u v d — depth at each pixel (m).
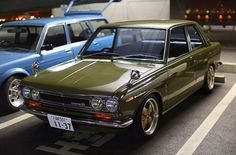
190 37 5.53
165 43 4.68
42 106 4.12
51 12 15.98
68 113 3.90
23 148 4.20
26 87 4.22
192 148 4.06
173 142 4.24
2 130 4.81
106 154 3.98
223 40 12.12
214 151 3.97
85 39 7.12
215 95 6.18
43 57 6.00
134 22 5.34
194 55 5.32
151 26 4.96
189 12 13.41
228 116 5.11
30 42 6.17
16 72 5.53
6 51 6.08
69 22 6.80
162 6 13.02
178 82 4.80
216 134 4.45
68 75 4.19
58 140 4.41
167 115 5.20
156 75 4.25
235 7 12.70
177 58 4.86
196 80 5.50
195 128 4.67
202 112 5.30
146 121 4.26
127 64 4.55
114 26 5.24
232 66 7.89
